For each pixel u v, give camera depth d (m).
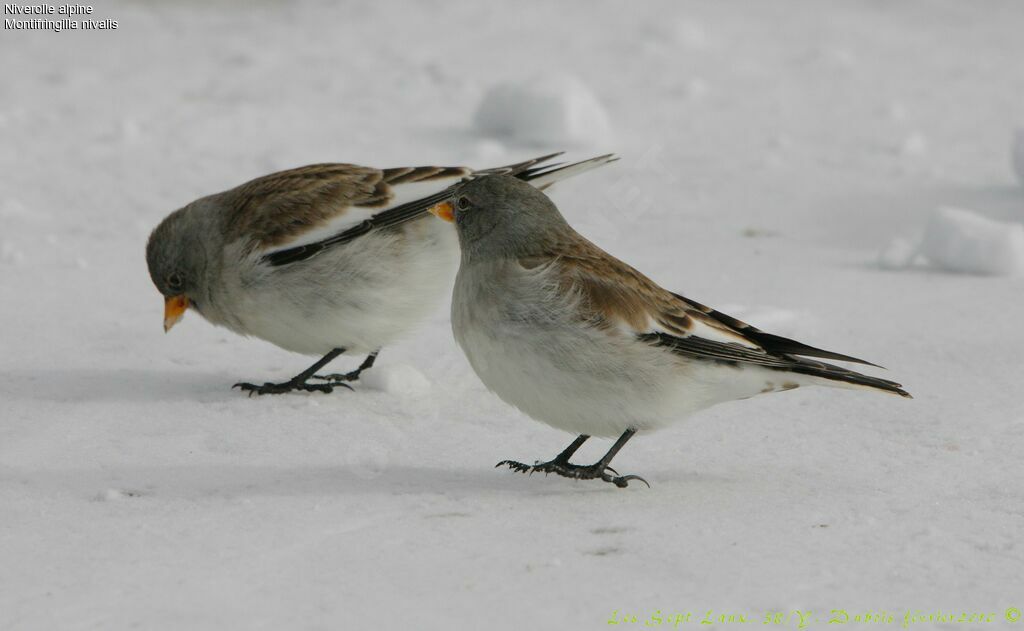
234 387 11.31
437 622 6.79
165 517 8.29
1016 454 9.60
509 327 8.93
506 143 19.94
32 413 10.45
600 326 8.77
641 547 7.86
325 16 28.33
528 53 25.48
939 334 12.65
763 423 10.45
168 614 6.84
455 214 9.40
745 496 8.83
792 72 24.75
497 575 7.40
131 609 6.90
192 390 11.23
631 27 27.73
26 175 17.89
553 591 7.18
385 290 11.26
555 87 20.09
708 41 26.78
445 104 22.00
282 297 11.23
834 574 7.48
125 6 28.64
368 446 9.92
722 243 15.95
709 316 9.07
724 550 7.82
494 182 9.31
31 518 8.26
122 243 15.55
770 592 7.22
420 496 8.77
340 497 8.72
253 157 18.98
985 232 14.83
